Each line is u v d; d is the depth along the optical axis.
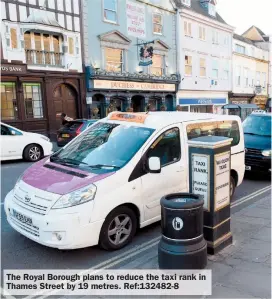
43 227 3.97
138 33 23.45
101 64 21.25
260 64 39.12
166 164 5.07
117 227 4.45
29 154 12.11
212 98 31.20
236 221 5.30
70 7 19.33
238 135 6.70
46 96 18.69
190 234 3.46
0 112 17.17
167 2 25.58
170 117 5.52
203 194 4.03
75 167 4.73
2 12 16.56
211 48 30.39
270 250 4.20
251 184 8.28
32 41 18.02
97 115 21.28
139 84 23.25
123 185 4.43
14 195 4.56
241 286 3.40
